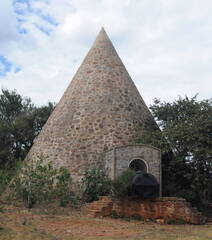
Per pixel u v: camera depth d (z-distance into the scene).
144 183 15.12
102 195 16.78
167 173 18.95
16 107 37.69
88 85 21.70
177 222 14.86
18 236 9.80
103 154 19.11
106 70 22.17
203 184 17.75
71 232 11.10
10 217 12.95
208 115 18.23
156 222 14.69
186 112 20.09
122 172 16.75
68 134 20.19
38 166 17.06
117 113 20.80
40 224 12.16
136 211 15.11
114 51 23.39
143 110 22.09
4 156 30.14
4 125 31.16
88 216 14.84
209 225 14.80
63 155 19.62
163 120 20.52
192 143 17.64
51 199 17.03
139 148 17.58
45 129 21.58
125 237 10.55
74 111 20.92
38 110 33.03
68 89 22.70
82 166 19.14
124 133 20.33
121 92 21.67
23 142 32.19
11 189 17.52
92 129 20.14
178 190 18.55
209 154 17.06
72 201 17.12
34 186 16.55
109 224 13.10
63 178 17.16
